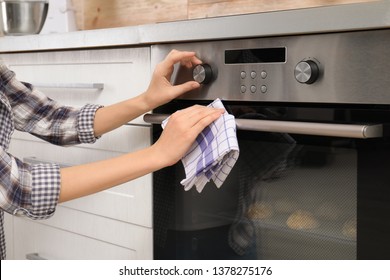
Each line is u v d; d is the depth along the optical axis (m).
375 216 1.08
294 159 1.22
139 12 2.18
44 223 1.85
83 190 1.18
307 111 1.17
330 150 1.15
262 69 1.23
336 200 1.15
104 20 2.32
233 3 1.85
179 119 1.18
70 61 1.71
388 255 1.07
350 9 1.05
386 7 1.00
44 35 1.74
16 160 1.17
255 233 1.31
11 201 1.14
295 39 1.17
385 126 1.06
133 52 1.51
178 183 1.44
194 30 1.32
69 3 2.26
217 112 1.21
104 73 1.61
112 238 1.63
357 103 1.09
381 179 1.07
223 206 1.36
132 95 1.53
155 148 1.20
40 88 1.83
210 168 1.21
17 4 2.04
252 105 1.27
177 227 1.45
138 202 1.54
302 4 1.67
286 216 1.25
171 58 1.35
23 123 1.58
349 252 1.14
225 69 1.30
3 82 1.57
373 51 1.05
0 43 1.92
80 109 1.54
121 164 1.19
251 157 1.30
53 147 1.80
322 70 1.13
